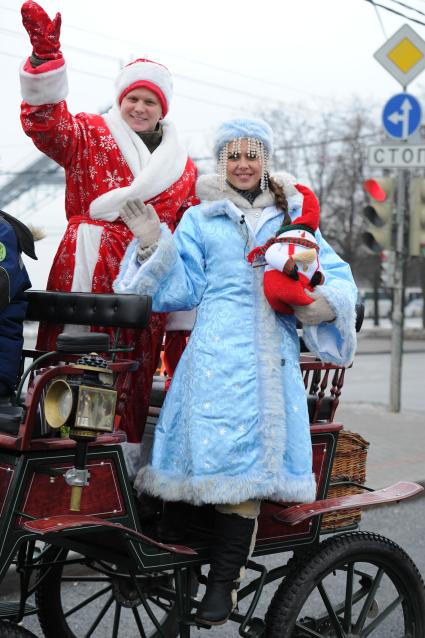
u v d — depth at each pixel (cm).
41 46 351
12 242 302
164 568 301
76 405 255
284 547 333
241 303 315
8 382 306
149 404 364
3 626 263
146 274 305
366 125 3316
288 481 304
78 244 377
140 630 349
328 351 322
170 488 305
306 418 315
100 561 333
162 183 376
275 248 309
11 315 308
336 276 330
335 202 3366
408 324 4425
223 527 306
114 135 378
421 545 563
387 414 1042
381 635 411
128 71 381
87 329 356
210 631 422
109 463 284
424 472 739
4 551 259
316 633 325
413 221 1043
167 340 384
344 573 511
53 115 361
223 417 302
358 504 325
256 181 329
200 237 323
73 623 428
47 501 269
